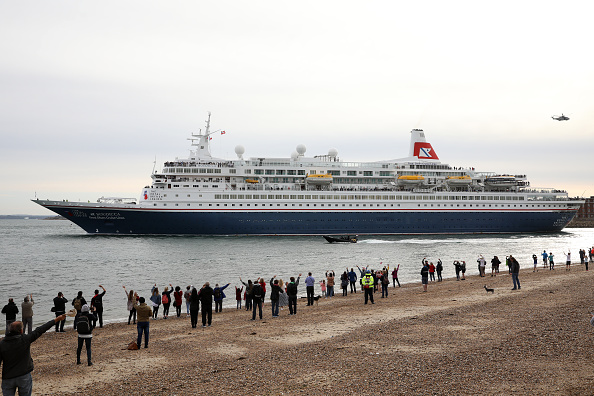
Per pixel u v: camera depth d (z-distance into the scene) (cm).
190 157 12656
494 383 1522
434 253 8581
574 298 3294
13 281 5694
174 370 1902
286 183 12669
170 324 3169
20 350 1270
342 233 12188
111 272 6356
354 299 4106
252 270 6438
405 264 7125
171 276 5962
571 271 5866
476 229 13225
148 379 1798
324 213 12031
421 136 14875
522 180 13988
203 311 2945
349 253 8481
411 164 13850
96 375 1905
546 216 13712
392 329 2486
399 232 12644
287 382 1647
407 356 1900
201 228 11312
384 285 4081
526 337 2111
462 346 2025
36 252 9031
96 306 3134
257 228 11619
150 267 6781
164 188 11212
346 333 2500
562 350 1861
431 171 13850
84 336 2066
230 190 11462
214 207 11312
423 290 4425
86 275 6116
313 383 1622
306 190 12125
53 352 2448
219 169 11938
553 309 2852
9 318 2827
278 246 9619
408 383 1565
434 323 2609
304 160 13150
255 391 1571
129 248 9269
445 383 1541
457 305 3347
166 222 11194
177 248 9194
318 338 2428
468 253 8638
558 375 1570
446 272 6412
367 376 1664
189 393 1585
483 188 14125
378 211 12444
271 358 1992
